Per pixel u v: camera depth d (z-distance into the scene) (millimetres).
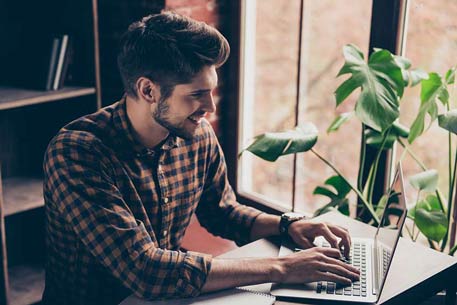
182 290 1635
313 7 2951
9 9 2891
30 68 2871
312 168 3131
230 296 1648
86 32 2877
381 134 2410
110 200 1680
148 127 1767
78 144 1698
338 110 2990
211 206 2068
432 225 2193
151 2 2973
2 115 2953
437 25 2576
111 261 1637
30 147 3061
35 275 2951
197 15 3068
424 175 2307
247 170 3377
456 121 2158
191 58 1632
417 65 2662
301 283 1702
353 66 2301
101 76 3229
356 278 1700
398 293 1662
